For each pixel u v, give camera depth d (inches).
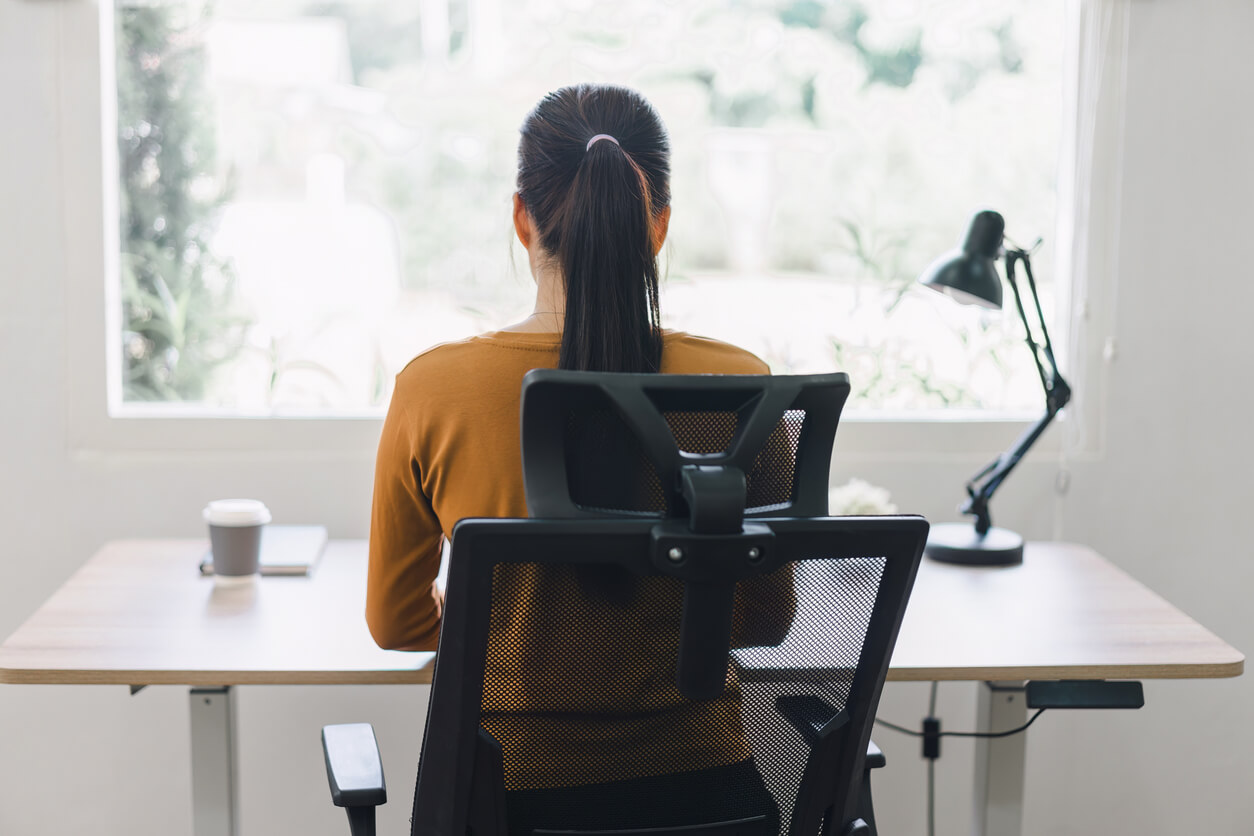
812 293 85.1
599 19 81.7
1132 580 68.8
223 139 81.4
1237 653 56.4
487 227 83.2
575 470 37.3
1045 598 65.0
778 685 39.9
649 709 39.0
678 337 44.3
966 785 88.4
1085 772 87.5
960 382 86.0
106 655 54.2
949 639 58.1
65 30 77.2
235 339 83.0
